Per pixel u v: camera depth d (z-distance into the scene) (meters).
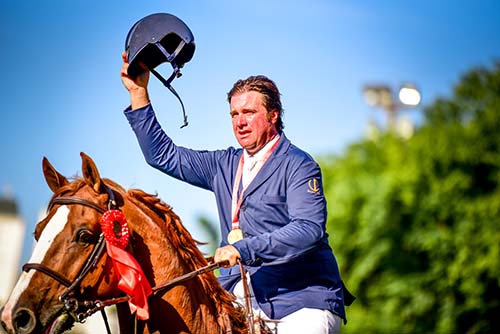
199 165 8.32
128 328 7.25
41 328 6.59
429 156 28.81
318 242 7.46
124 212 7.21
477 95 32.19
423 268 29.02
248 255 7.23
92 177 7.02
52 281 6.63
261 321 7.54
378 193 29.53
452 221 28.27
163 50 7.77
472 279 27.50
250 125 7.92
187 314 7.29
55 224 6.78
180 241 7.49
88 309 6.78
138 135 8.20
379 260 29.36
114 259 6.78
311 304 7.69
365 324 29.19
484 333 27.80
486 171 28.50
